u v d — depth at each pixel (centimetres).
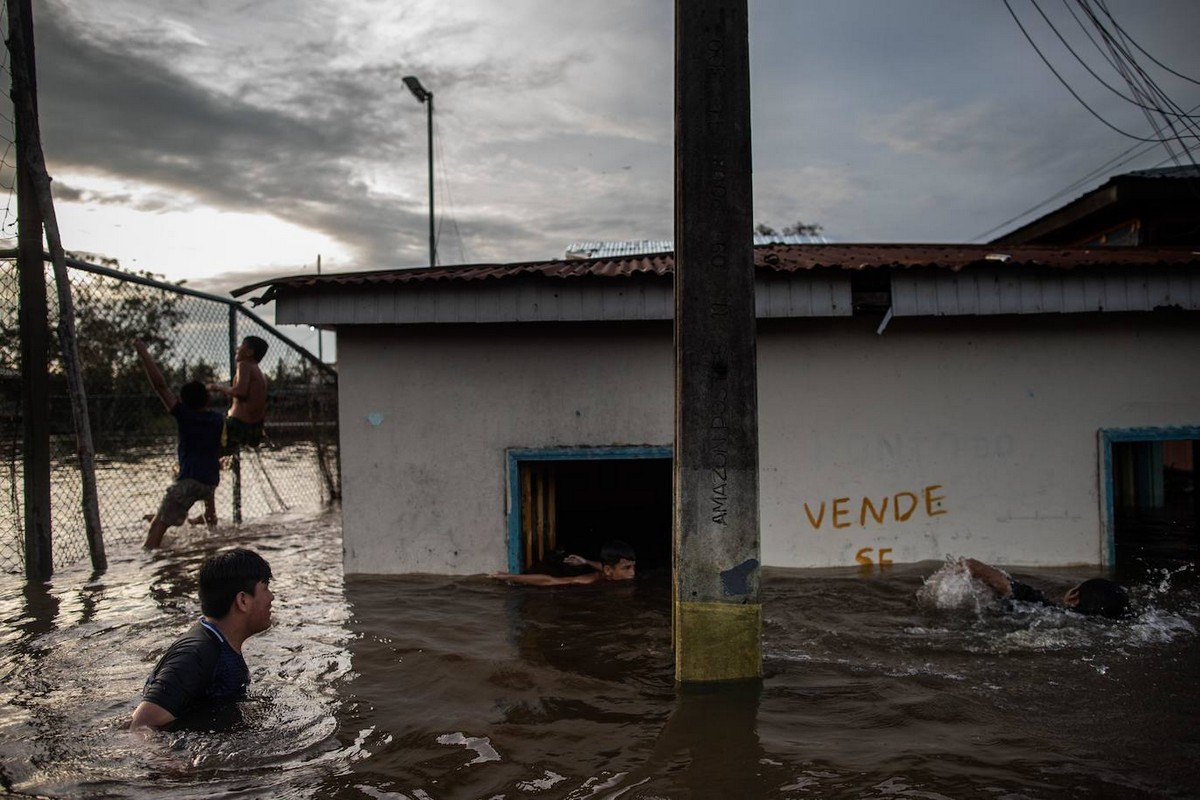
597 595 620
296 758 349
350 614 567
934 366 691
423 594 621
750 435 438
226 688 393
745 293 436
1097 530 693
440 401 688
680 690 427
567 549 833
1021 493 692
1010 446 693
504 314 633
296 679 440
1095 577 649
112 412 936
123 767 335
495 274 629
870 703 407
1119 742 361
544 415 685
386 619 554
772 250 802
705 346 436
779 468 688
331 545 816
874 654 478
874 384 690
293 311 642
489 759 350
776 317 665
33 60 665
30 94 661
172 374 978
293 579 671
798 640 504
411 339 688
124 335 935
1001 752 353
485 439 686
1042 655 473
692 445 436
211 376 976
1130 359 694
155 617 551
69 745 355
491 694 423
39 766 337
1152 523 897
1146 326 694
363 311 639
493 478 686
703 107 435
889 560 690
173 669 376
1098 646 488
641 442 684
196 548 797
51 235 666
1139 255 722
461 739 370
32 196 674
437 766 344
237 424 874
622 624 542
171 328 959
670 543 868
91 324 891
